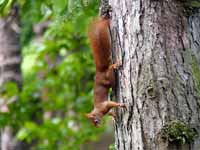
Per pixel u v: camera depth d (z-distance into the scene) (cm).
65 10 935
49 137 1591
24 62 2130
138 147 722
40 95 1641
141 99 720
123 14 749
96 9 1120
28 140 1603
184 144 700
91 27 786
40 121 1712
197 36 732
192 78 717
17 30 1739
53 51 1631
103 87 807
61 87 1736
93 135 1634
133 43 733
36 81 1738
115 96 774
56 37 1670
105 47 778
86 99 1636
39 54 1652
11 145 1717
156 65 716
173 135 696
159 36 718
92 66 1650
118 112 761
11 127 1630
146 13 726
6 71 1723
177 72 713
